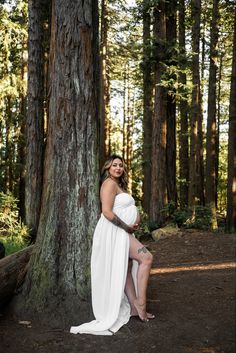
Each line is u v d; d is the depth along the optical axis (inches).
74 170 178.9
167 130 534.6
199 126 729.0
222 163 1154.7
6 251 285.9
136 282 177.6
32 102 386.9
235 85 610.2
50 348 145.7
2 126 743.7
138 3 516.1
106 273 166.6
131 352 144.9
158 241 425.4
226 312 192.2
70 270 174.4
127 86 1136.2
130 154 1123.9
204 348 150.2
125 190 179.2
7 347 144.8
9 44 572.1
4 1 551.8
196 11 580.4
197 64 578.9
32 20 386.3
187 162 711.7
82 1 179.9
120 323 165.3
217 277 266.2
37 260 178.1
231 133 609.6
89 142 181.0
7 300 179.3
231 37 836.0
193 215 510.0
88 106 181.0
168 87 497.0
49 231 178.1
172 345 151.8
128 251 169.2
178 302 208.7
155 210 505.4
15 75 604.7
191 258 335.6
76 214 177.6
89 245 177.2
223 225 688.4
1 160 705.0
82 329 159.3
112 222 167.9
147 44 494.9
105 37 774.5
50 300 170.6
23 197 686.5
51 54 185.3
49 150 184.4
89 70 181.5
